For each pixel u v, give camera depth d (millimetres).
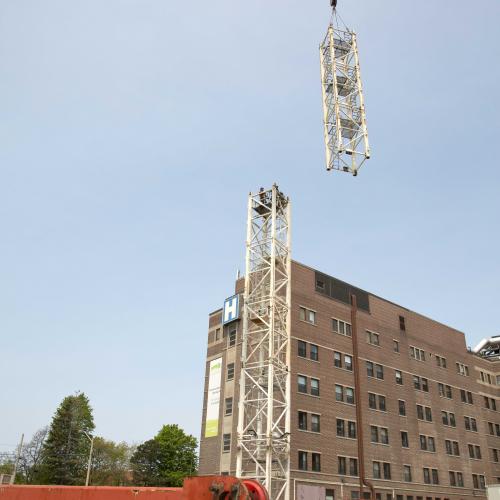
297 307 55125
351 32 48469
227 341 56469
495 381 81500
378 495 54406
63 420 90062
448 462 65250
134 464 102688
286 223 45812
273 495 41469
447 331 75250
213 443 53219
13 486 18781
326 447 51312
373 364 61125
